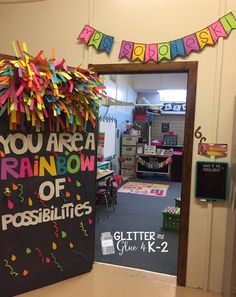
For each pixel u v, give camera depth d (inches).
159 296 103.9
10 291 99.4
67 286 108.1
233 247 84.7
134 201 238.7
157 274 119.6
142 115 382.3
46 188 104.3
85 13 115.7
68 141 108.0
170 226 171.6
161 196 258.8
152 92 394.0
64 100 99.9
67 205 110.4
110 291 105.6
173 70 107.9
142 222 186.4
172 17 107.3
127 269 123.0
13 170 96.2
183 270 110.7
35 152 100.4
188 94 106.7
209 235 107.7
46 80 93.4
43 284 106.9
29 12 121.5
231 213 92.9
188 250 110.4
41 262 105.6
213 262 108.3
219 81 103.5
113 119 301.6
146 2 110.0
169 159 332.8
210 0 103.3
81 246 116.2
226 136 104.3
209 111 105.4
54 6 118.9
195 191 108.1
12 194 96.7
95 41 114.7
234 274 84.9
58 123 104.0
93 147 115.9
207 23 104.0
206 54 104.4
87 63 116.6
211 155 105.9
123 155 347.9
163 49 108.0
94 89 107.1
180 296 104.3
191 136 107.5
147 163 341.7
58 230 108.9
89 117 110.7
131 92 359.9
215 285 108.3
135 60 111.4
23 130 96.9
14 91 88.7
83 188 114.4
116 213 204.5
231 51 102.2
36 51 121.4
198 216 109.0
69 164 109.3
